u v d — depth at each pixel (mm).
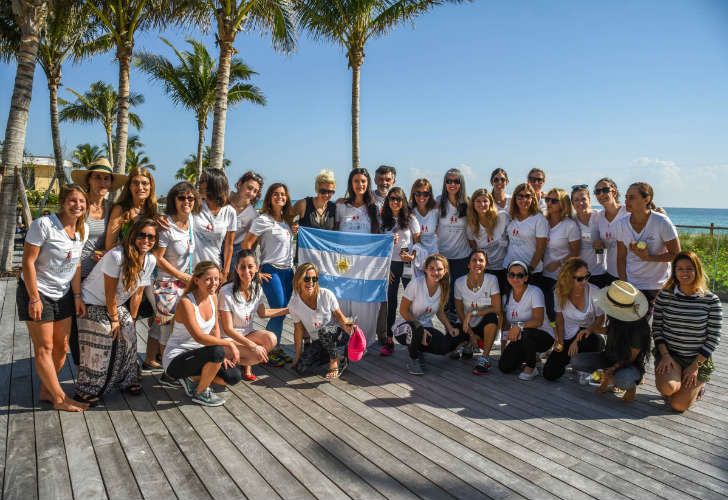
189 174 50156
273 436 3471
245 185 5406
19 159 9570
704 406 4180
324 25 12273
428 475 2998
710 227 9828
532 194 5348
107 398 4055
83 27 14945
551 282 5418
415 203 5855
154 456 3156
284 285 5031
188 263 4375
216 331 4195
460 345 5402
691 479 3004
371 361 5297
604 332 4570
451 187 5664
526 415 3934
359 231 5473
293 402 4102
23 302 3520
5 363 4824
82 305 3752
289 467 3055
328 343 4605
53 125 18781
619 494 2834
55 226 3475
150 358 4738
